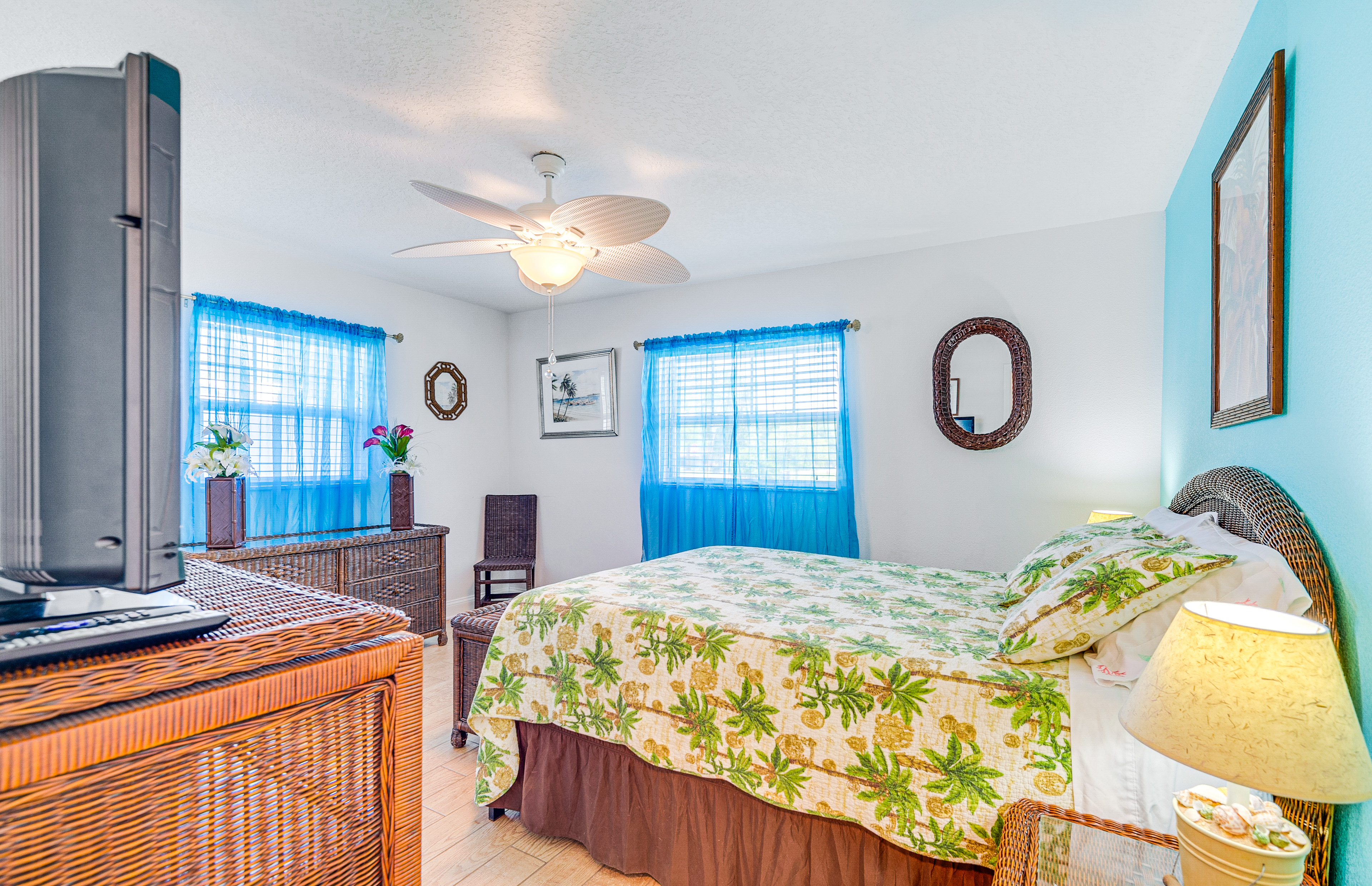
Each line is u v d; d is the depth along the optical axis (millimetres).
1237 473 1680
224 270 3457
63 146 560
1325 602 1212
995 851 1342
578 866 1897
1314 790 844
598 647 1976
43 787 485
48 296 559
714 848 1726
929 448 3678
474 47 1845
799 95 2105
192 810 579
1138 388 3178
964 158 2559
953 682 1494
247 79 1994
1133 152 2508
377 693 729
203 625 618
